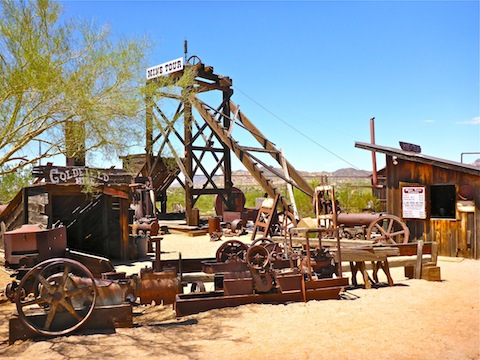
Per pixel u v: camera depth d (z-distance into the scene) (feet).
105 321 21.72
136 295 24.68
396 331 21.04
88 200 47.65
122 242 46.26
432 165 47.42
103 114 24.68
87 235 48.47
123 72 24.95
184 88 34.58
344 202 85.92
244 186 262.47
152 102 27.61
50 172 38.73
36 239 29.78
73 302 21.95
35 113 24.12
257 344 19.27
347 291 30.42
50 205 38.81
